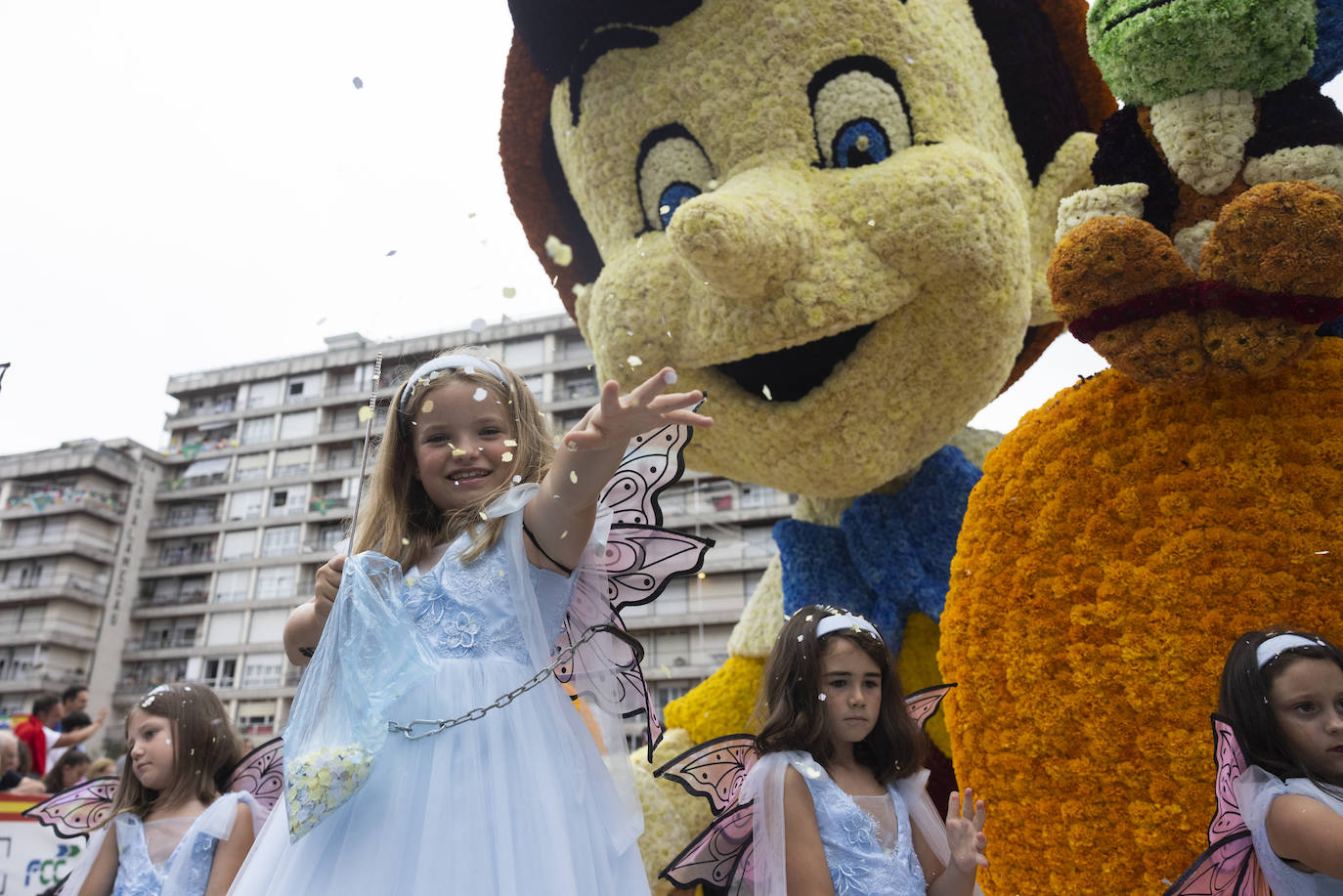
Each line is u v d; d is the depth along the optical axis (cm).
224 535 3069
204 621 2984
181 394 3297
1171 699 235
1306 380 245
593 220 412
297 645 198
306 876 154
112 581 3052
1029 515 272
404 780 162
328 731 166
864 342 353
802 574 401
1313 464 236
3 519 3097
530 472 199
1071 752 250
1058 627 257
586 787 172
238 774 317
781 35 363
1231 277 234
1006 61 402
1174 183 259
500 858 152
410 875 152
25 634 2922
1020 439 286
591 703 190
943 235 335
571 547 179
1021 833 257
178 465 3241
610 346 370
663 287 365
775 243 321
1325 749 192
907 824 237
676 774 262
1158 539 246
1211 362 239
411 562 194
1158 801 234
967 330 349
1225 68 248
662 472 200
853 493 389
